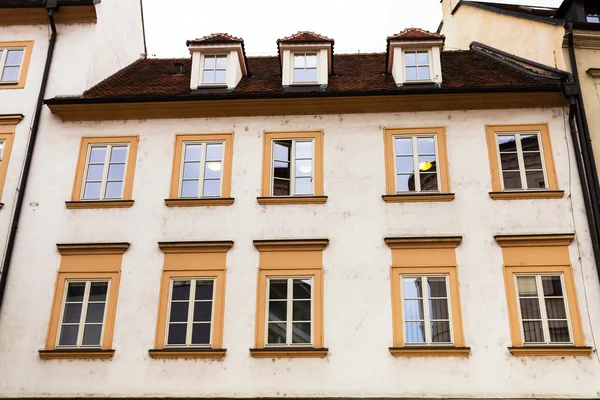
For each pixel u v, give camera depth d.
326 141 15.08
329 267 13.80
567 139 14.68
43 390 13.10
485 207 14.13
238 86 16.56
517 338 12.98
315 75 16.33
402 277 13.70
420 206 14.24
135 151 15.25
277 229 14.23
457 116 15.12
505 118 15.02
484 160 14.60
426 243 13.84
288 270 13.84
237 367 13.09
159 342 13.41
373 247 13.93
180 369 13.14
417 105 15.22
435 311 13.41
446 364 12.87
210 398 12.85
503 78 16.19
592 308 13.11
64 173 15.05
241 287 13.76
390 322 13.29
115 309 13.70
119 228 14.42
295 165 14.96
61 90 16.03
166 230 14.35
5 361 13.38
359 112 15.36
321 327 13.31
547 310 13.27
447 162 14.64
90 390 13.07
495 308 13.25
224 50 16.55
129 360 13.27
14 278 14.04
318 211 14.34
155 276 13.95
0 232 14.45
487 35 19.56
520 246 13.73
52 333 13.61
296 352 13.07
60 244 14.20
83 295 13.95
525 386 12.59
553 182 14.30
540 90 14.79
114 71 18.28
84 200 14.71
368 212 14.26
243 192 14.63
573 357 12.76
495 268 13.59
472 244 13.81
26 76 16.27
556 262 13.52
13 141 15.43
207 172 15.02
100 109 15.52
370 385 12.80
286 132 15.26
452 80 16.31
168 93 16.12
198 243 14.05
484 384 12.67
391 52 16.55
